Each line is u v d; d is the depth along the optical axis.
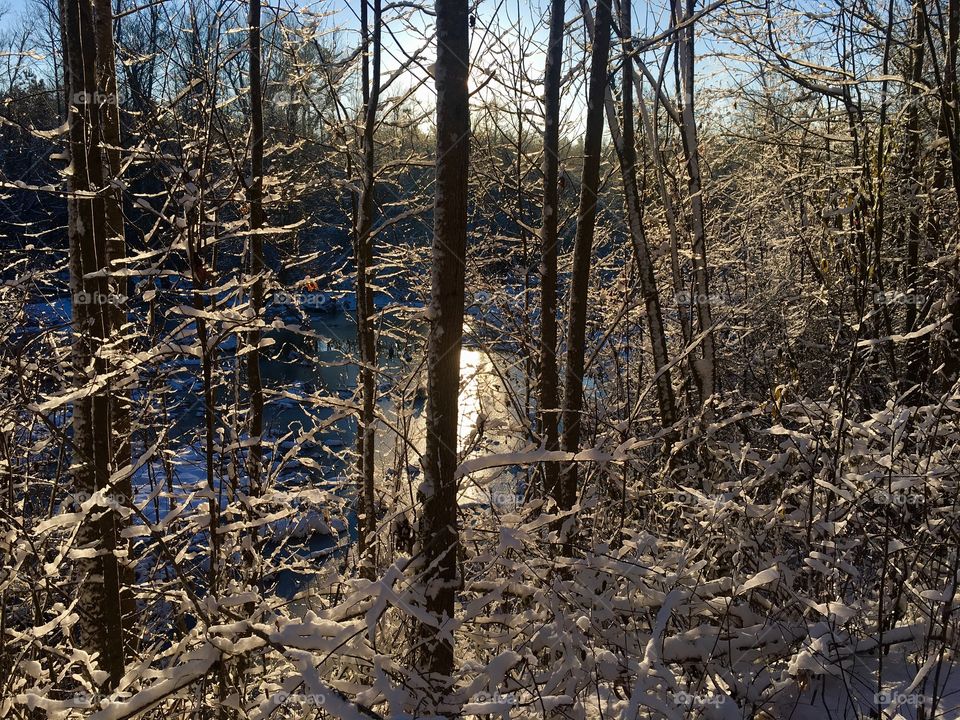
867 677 3.18
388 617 3.31
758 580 3.04
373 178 4.09
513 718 2.91
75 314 3.26
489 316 5.56
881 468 3.32
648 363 6.00
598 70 3.68
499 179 5.49
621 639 3.23
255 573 3.63
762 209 7.08
